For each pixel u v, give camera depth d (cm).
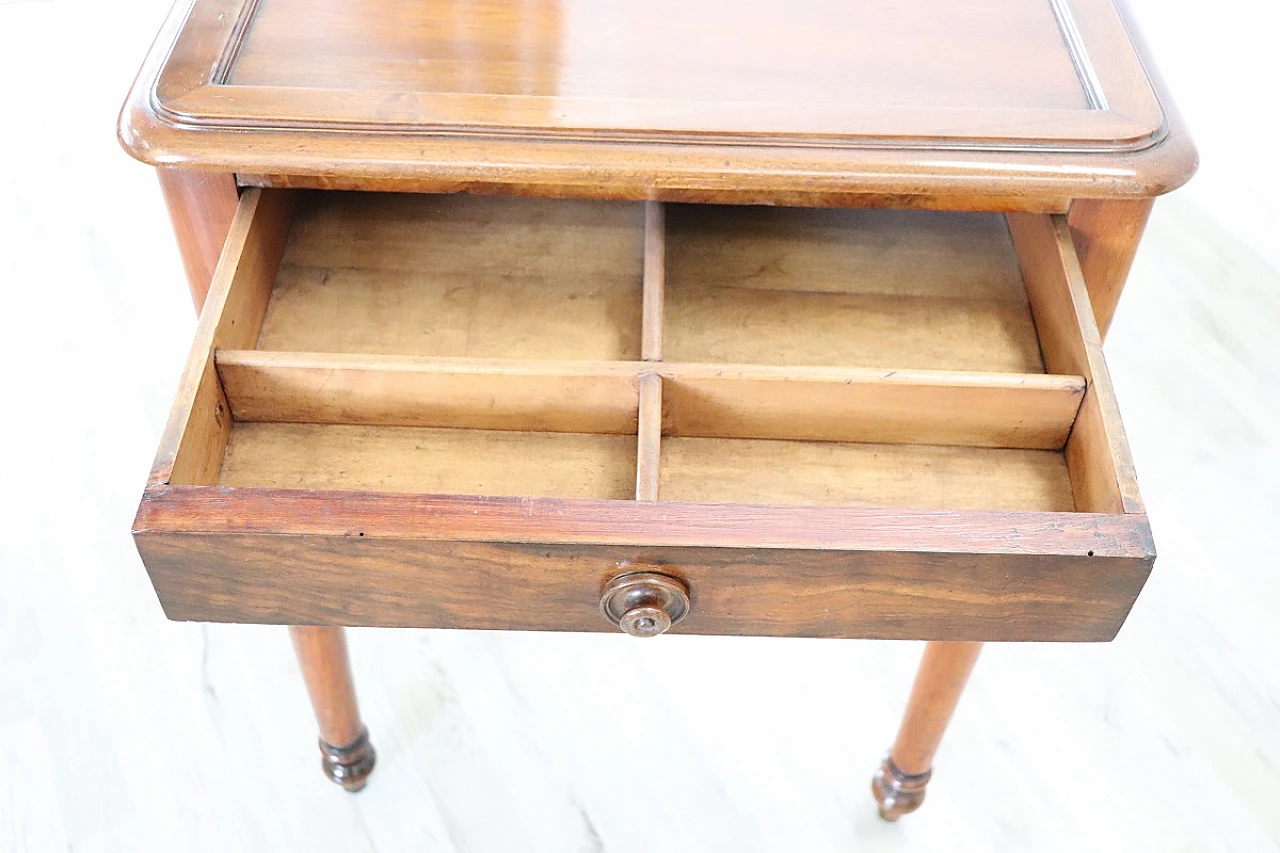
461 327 89
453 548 68
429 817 113
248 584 71
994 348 90
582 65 84
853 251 96
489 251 94
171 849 110
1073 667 125
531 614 74
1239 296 159
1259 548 133
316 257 93
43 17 190
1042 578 69
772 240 96
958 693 98
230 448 82
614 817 114
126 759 115
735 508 69
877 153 78
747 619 74
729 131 78
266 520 67
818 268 94
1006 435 84
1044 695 122
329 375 79
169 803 113
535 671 124
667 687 123
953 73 85
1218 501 138
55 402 142
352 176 79
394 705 121
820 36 88
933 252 96
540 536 67
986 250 96
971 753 118
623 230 96
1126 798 116
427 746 118
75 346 148
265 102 79
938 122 80
